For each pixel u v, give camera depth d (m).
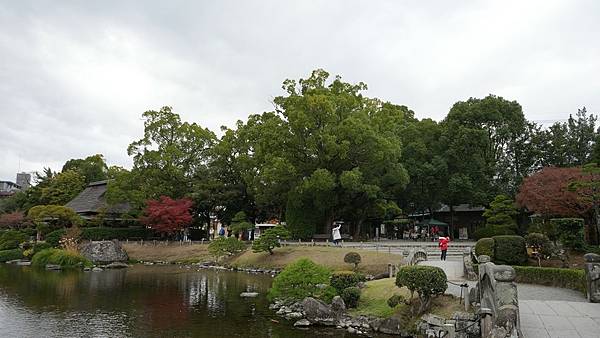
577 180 24.31
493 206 36.00
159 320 18.91
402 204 52.91
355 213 46.72
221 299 23.89
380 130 44.72
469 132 46.88
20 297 24.42
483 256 14.30
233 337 16.19
